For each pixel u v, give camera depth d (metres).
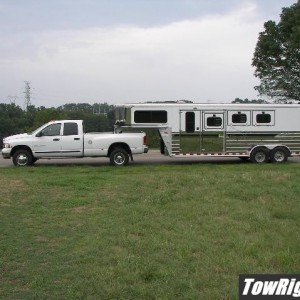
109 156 17.72
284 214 8.41
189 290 4.73
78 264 5.59
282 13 37.16
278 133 18.28
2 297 4.61
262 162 18.42
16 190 10.66
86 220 7.91
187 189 10.91
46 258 5.83
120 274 5.18
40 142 17.33
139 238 6.77
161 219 7.95
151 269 5.30
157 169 16.50
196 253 6.06
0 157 22.89
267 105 18.11
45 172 15.27
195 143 17.95
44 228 7.37
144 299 4.55
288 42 35.03
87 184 11.68
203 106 17.88
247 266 5.47
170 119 17.86
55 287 4.85
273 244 6.42
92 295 4.64
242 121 18.08
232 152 18.16
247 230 7.27
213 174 13.88
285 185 11.64
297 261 5.64
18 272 5.33
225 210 8.68
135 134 17.73
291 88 37.09
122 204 9.27
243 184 11.66
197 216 8.19
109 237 6.77
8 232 7.11
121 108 18.05
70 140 17.36
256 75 38.75
